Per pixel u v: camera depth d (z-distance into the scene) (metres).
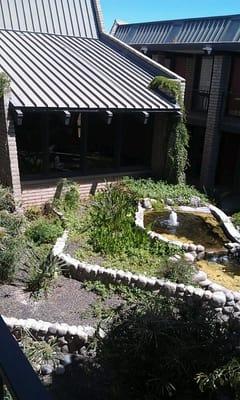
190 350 5.12
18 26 16.67
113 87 14.17
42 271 8.44
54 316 7.52
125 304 6.57
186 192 14.59
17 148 12.79
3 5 16.70
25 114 12.69
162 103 14.05
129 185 14.22
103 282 8.74
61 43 16.75
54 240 10.25
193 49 16.78
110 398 5.48
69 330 6.84
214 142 16.88
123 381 5.37
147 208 13.24
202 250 10.75
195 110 18.61
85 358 6.62
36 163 13.16
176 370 5.12
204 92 18.64
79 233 10.91
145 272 9.20
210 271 10.14
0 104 11.39
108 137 14.54
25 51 15.01
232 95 17.34
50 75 13.69
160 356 5.11
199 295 8.40
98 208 12.07
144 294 8.38
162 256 10.09
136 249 10.17
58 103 11.96
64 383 6.00
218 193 16.47
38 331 6.84
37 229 10.43
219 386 4.94
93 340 6.42
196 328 5.36
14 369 1.41
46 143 12.96
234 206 15.27
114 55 17.02
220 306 8.39
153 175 15.57
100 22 18.55
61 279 8.84
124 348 5.33
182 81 14.76
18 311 7.55
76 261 9.06
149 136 15.34
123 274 8.69
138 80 15.27
